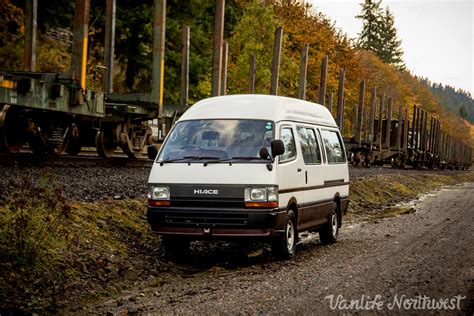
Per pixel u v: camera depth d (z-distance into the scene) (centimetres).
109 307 692
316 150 1136
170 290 771
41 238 806
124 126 2016
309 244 1215
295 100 1119
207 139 971
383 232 1353
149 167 1952
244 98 1040
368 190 2470
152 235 1077
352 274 799
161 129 2400
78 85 1639
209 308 639
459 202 2305
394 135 5659
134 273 851
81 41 1694
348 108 6088
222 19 2534
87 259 845
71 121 1761
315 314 595
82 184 1277
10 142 1559
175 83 3778
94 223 986
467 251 1015
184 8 4000
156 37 2144
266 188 900
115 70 3909
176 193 915
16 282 723
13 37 3058
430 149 6750
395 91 10006
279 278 795
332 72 5850
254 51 3428
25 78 1447
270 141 959
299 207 1016
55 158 1656
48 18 3303
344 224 1614
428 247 1068
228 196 899
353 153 4588
